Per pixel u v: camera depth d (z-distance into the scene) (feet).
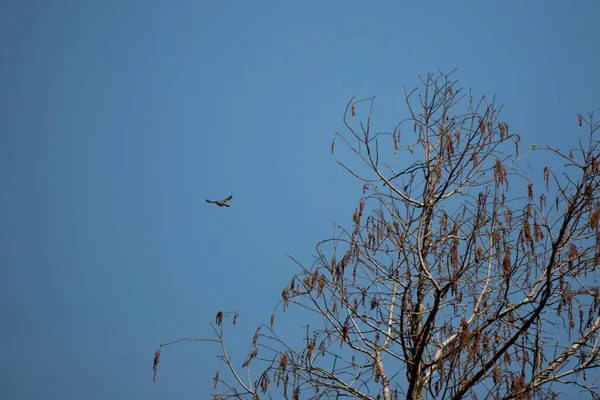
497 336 45.75
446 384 44.24
